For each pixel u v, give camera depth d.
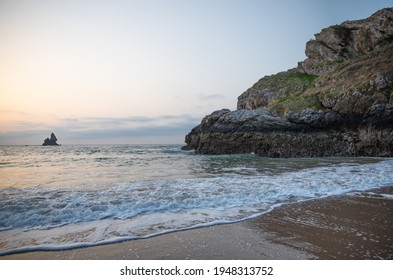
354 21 43.06
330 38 44.28
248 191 9.57
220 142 32.69
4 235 5.79
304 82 42.50
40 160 27.92
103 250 5.10
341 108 27.16
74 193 9.12
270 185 10.62
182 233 5.90
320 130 27.84
